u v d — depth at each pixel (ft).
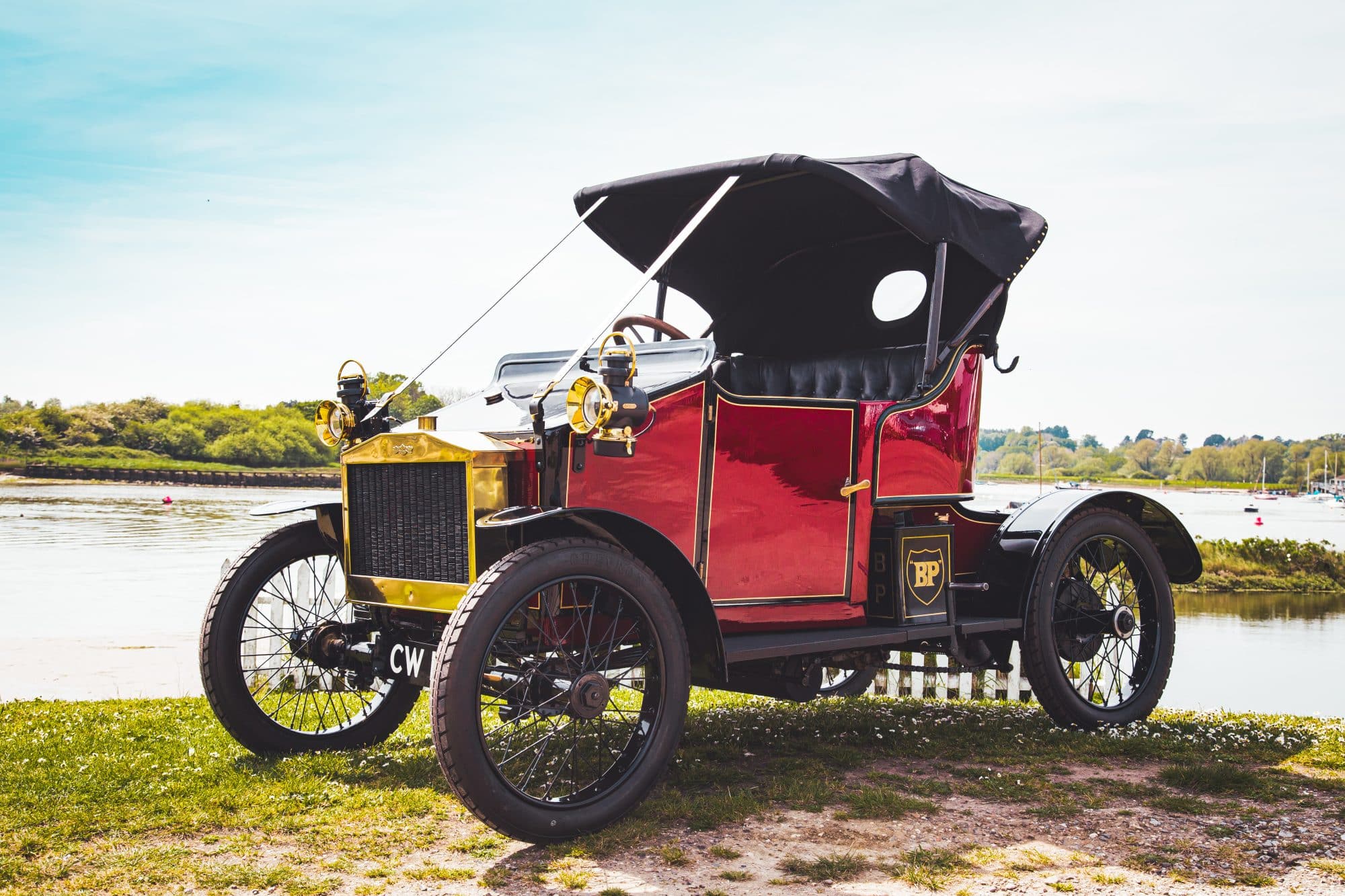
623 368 10.46
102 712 16.85
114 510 123.54
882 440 14.16
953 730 15.92
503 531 10.64
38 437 271.08
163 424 289.94
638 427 11.40
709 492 12.26
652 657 11.00
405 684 14.39
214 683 12.91
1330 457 528.22
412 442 11.33
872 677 20.01
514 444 11.23
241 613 13.16
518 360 14.52
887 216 15.47
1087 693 16.92
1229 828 10.80
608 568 10.48
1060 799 11.94
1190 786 12.49
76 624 35.24
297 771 12.57
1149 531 17.93
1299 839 10.46
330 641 13.32
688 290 17.98
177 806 11.19
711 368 12.24
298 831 10.57
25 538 79.82
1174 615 17.29
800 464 13.23
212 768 12.69
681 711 10.99
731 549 12.55
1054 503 16.24
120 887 8.98
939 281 14.88
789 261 18.54
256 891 8.98
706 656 11.63
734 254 17.93
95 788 11.77
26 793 11.56
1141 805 11.70
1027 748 14.58
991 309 16.22
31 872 9.25
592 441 10.96
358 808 11.31
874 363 16.84
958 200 15.29
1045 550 15.49
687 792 12.14
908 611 14.06
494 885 9.18
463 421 12.88
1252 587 89.76
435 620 12.17
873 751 14.49
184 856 9.77
